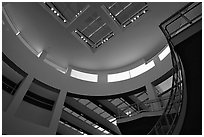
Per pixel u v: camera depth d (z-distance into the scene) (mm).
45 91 18094
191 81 6195
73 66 20047
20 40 16328
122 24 15891
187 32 6230
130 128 14023
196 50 6141
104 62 19562
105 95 18812
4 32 14609
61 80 18438
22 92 15352
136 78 18672
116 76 20109
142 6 14836
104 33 16703
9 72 15961
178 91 8227
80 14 14609
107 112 21031
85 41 17281
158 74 17312
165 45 17938
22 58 16031
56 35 16734
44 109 17078
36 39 17172
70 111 21344
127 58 19266
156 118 13078
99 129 22969
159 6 14547
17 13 15273
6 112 13648
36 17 15344
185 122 6051
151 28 16172
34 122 15594
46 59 19078
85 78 20031
